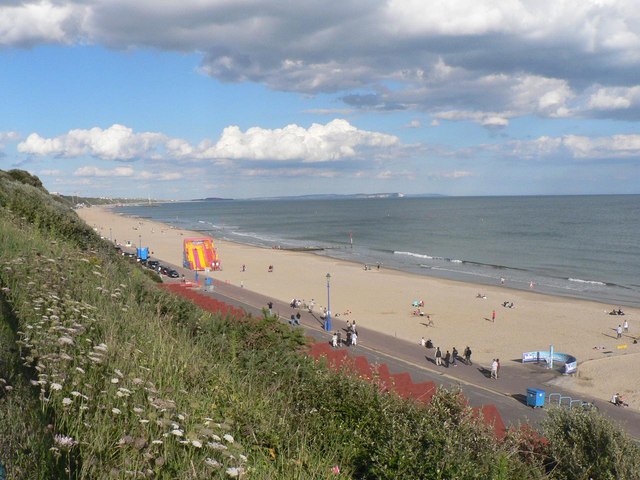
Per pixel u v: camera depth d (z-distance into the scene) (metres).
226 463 4.17
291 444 5.70
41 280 8.16
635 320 51.53
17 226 13.77
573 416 9.91
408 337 43.12
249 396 6.56
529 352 37.62
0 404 4.18
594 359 38.56
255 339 9.73
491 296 62.59
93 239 19.45
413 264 92.38
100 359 5.28
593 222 177.25
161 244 116.06
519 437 9.08
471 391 29.22
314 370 8.68
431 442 6.45
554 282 74.94
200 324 9.91
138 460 3.89
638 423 26.09
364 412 7.10
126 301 9.43
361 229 173.88
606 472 8.70
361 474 6.17
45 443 3.75
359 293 62.50
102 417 4.37
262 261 90.19
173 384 5.77
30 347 5.27
